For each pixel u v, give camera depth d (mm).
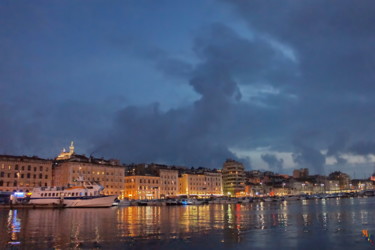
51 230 52125
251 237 44312
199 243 40031
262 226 56531
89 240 42281
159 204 163500
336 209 104000
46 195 133375
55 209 119750
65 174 181875
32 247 37875
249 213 91062
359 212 88000
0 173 163000
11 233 48812
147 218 74500
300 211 96875
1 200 149125
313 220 66562
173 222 64375
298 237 44094
